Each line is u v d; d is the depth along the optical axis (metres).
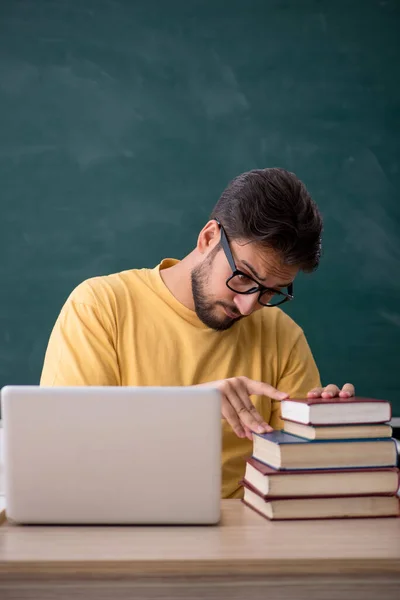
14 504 0.96
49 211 2.83
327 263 2.88
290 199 1.29
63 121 2.84
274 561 0.82
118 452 0.96
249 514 1.04
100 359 1.52
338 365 2.88
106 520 0.97
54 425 0.96
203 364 1.59
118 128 2.85
